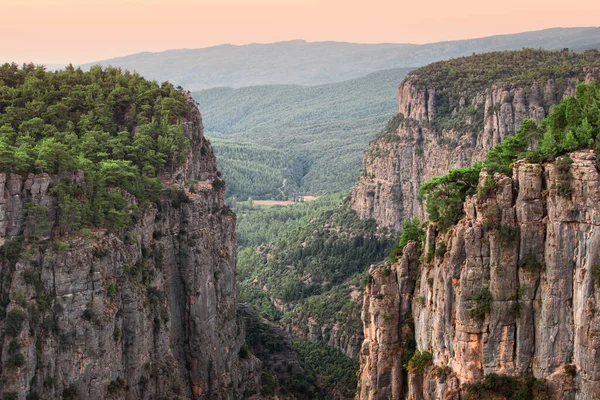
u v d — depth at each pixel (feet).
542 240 346.13
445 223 377.30
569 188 338.54
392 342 401.29
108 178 513.86
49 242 458.09
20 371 435.12
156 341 517.55
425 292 385.09
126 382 487.61
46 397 443.73
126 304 487.20
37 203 461.37
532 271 345.92
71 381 453.17
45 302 448.24
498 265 349.00
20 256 449.06
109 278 474.49
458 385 354.74
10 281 446.19
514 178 352.90
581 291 336.08
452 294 359.46
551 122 398.62
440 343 366.02
